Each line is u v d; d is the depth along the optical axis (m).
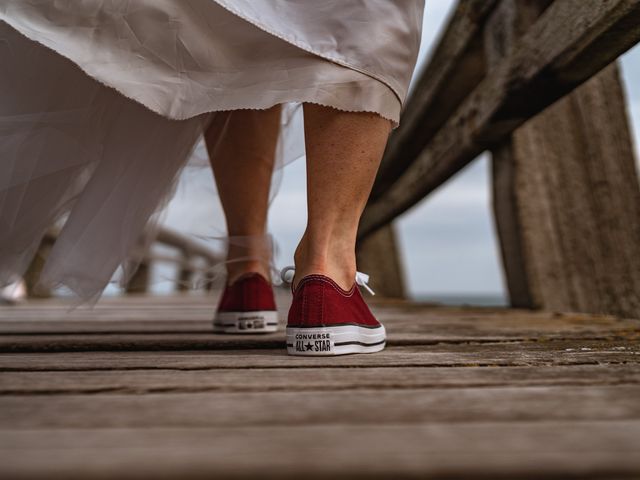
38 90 1.09
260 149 1.38
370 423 0.56
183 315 2.12
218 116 1.36
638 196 2.27
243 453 0.48
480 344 1.19
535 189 2.24
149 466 0.45
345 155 0.98
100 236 1.18
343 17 0.94
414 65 1.00
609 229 2.25
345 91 0.92
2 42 1.04
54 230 3.04
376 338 1.05
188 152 1.30
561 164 2.27
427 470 0.44
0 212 1.14
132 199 1.21
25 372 0.84
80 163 1.16
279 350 1.11
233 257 1.43
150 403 0.64
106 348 1.14
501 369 0.85
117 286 1.32
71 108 1.11
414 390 0.70
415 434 0.52
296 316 1.00
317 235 1.02
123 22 0.92
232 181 1.39
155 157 1.22
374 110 0.94
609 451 0.48
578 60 1.54
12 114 1.08
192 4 0.93
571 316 1.97
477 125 2.20
